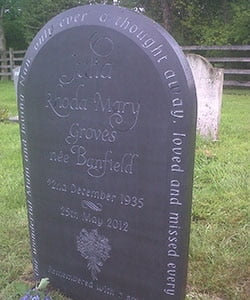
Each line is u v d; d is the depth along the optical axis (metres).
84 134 2.24
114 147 2.15
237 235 3.09
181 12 17.73
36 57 2.33
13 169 4.75
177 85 1.92
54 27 2.26
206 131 6.03
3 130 6.96
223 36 16.03
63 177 2.36
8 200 3.82
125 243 2.21
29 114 2.43
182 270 2.09
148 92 2.00
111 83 2.11
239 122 7.64
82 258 2.38
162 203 2.05
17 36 21.73
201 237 3.05
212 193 3.89
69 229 2.40
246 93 12.93
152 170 2.05
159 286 2.15
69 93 2.26
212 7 17.11
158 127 2.00
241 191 3.91
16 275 2.69
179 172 1.98
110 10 2.09
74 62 2.21
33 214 2.55
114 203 2.20
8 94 13.09
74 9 2.20
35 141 2.44
